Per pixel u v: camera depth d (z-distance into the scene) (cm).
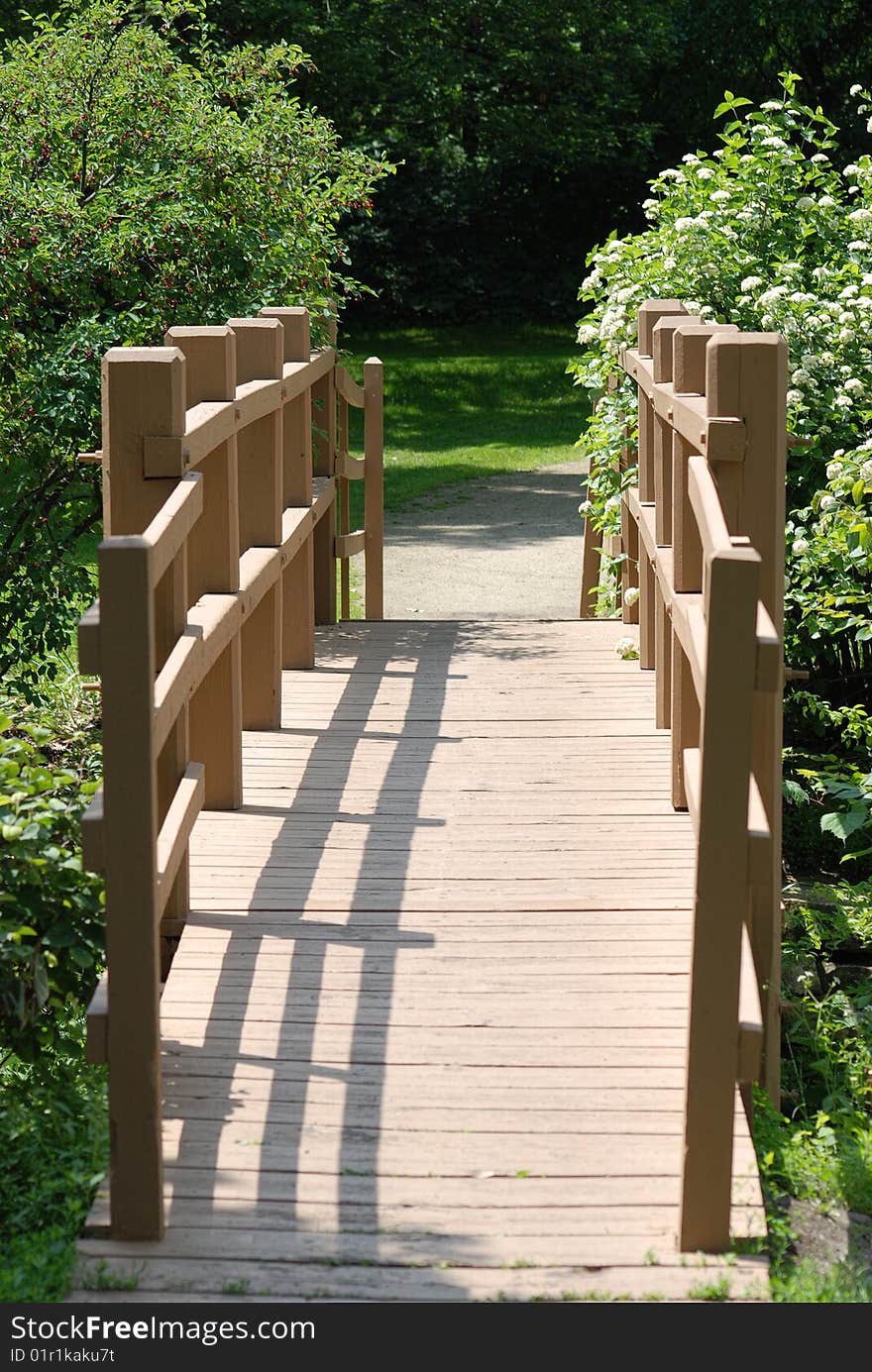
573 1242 283
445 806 485
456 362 2214
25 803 345
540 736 561
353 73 2145
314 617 749
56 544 720
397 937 392
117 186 718
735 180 687
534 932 395
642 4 2350
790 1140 350
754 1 2334
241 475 546
